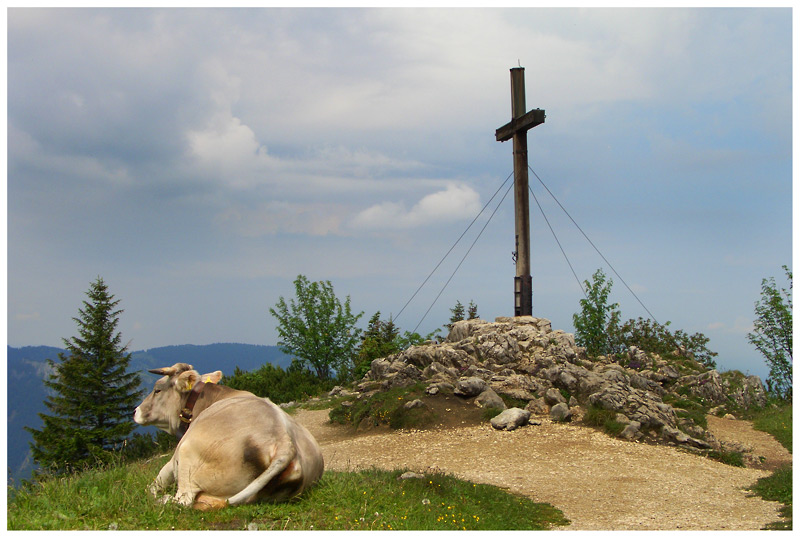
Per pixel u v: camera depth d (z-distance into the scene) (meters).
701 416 18.72
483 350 21.06
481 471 13.21
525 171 24.09
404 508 8.20
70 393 32.72
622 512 10.15
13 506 7.07
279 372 32.59
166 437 20.59
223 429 7.11
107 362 33.72
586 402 18.22
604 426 16.69
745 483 12.66
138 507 6.84
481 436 16.22
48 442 30.72
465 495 10.13
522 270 23.84
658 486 12.12
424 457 14.66
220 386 8.25
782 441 18.00
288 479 7.11
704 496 11.41
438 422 17.39
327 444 17.12
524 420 17.03
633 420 16.83
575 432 16.45
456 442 15.85
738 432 19.25
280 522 6.66
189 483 6.99
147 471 8.70
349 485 8.28
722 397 22.55
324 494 7.70
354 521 7.10
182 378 8.12
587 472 13.15
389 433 17.38
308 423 20.61
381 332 38.16
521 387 19.09
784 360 27.95
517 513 9.59
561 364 19.94
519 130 23.97
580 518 9.72
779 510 10.27
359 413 18.83
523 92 24.34
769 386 27.78
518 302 23.83
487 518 8.86
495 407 17.88
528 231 23.95
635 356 24.38
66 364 33.19
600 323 28.67
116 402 33.09
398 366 21.67
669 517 9.81
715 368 25.31
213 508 6.82
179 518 6.54
